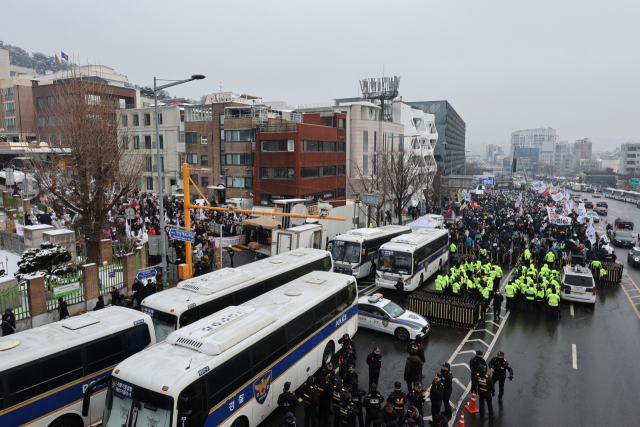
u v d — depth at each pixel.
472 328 20.16
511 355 17.28
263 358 11.88
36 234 23.05
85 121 22.48
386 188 45.78
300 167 45.50
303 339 13.98
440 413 12.35
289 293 15.15
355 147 57.97
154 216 37.06
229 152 50.62
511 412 13.21
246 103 54.06
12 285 17.53
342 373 13.67
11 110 77.00
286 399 11.22
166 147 61.00
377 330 19.27
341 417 11.07
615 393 14.36
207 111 57.47
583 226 44.34
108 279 21.39
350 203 46.75
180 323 13.38
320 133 49.66
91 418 11.13
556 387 14.76
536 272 25.81
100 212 23.05
